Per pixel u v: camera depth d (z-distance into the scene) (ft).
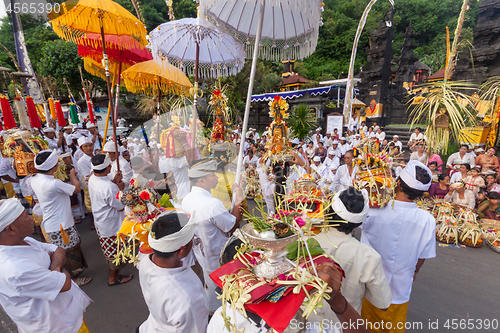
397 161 7.52
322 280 3.28
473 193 16.52
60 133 21.33
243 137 5.22
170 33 8.79
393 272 6.67
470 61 28.17
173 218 4.80
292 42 8.82
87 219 19.19
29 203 17.04
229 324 3.42
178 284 4.89
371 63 40.47
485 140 20.40
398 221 6.48
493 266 13.01
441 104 14.42
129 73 8.25
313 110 47.21
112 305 10.44
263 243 3.31
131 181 5.75
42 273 5.54
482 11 27.71
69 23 10.73
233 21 8.42
